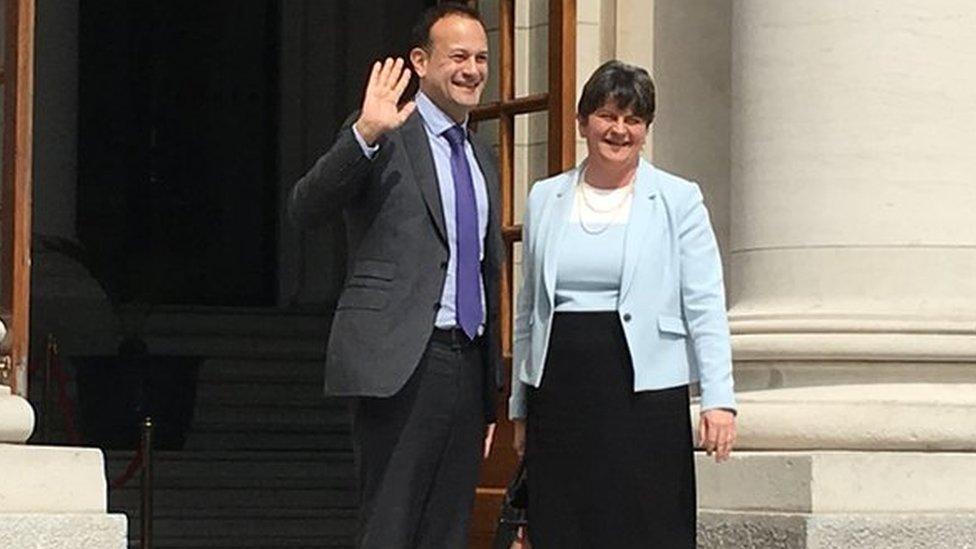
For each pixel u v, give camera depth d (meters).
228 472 19.22
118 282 25.55
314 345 22.50
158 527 18.06
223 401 21.11
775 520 10.86
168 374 19.97
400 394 9.28
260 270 25.97
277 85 25.97
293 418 21.05
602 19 13.05
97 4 25.81
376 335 9.24
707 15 12.75
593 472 9.08
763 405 11.34
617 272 9.09
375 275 9.30
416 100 9.55
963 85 11.48
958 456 11.19
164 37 26.06
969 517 11.02
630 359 9.06
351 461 19.81
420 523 9.48
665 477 9.09
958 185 11.46
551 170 12.87
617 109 9.12
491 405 9.62
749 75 11.81
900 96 11.42
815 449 11.20
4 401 10.52
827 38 11.51
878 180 11.44
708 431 9.08
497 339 9.65
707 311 9.14
